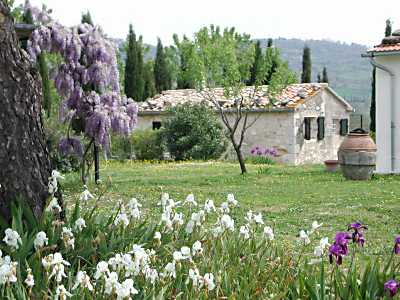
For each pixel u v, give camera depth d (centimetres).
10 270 390
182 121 3144
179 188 1722
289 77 2361
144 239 536
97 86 1689
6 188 529
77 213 559
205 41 2317
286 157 3322
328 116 3675
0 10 534
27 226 512
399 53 1927
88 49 1672
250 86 3538
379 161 2011
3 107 531
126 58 4294
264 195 1538
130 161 3031
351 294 462
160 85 4747
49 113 2564
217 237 534
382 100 1997
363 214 1216
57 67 1664
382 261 662
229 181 1927
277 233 1005
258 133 3369
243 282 457
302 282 467
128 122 1725
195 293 423
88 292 402
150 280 430
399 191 1573
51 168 575
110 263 427
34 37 1617
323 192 1586
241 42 2341
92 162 1805
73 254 495
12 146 533
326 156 3656
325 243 490
